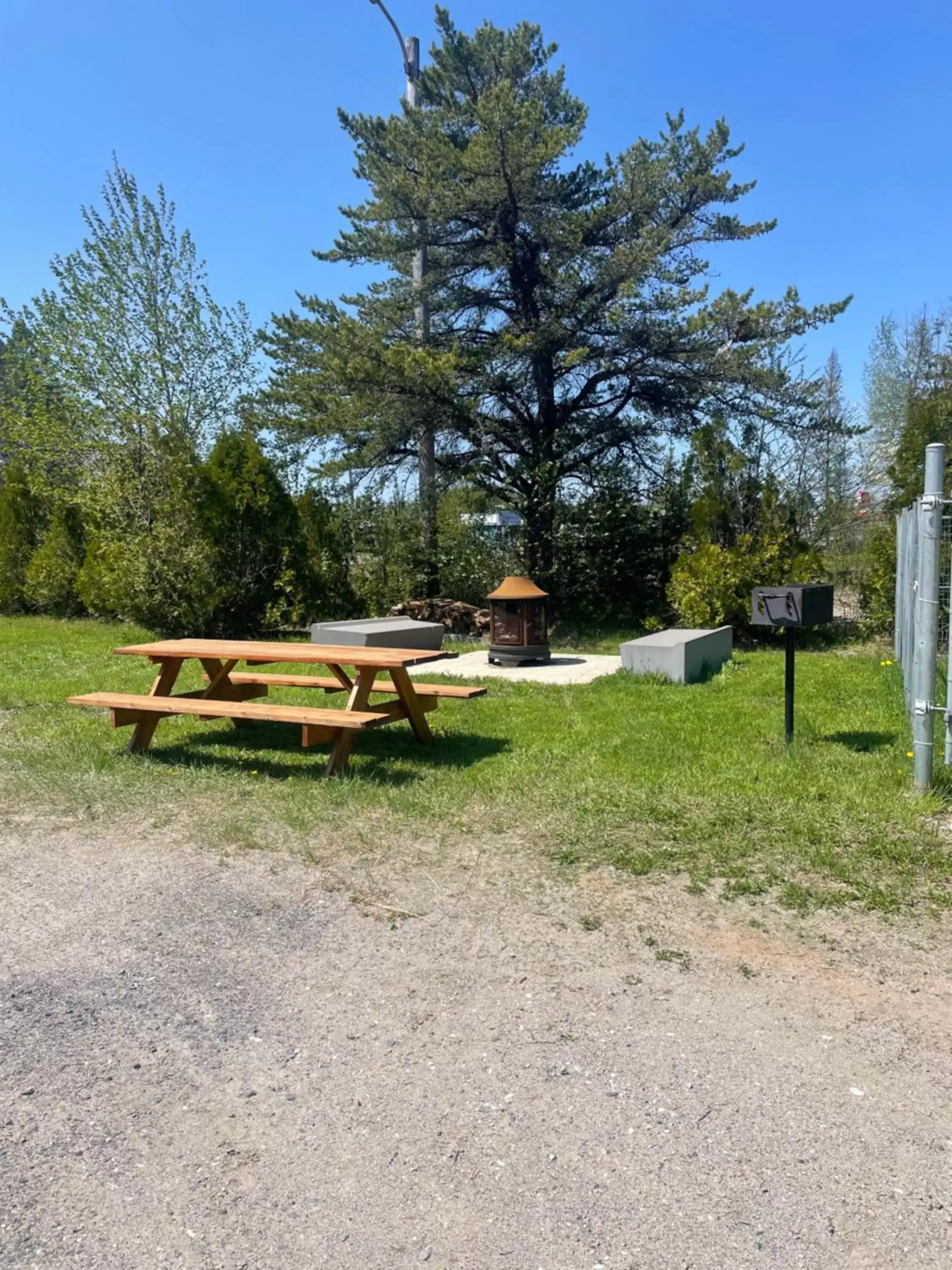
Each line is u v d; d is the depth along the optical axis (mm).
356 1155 2418
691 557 14000
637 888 4066
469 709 7898
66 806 5352
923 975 3297
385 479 17266
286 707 6215
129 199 17344
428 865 4383
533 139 14820
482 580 16562
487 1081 2727
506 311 17203
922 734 5070
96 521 17281
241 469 14555
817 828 4586
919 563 5078
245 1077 2770
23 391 18312
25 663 11414
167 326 17984
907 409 18516
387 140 15805
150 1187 2311
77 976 3404
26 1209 2236
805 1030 2965
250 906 3986
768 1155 2387
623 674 9711
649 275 15375
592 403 17266
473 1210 2215
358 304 17328
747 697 8320
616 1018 3053
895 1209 2193
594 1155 2396
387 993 3244
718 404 15883
